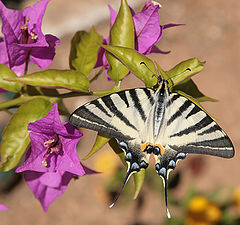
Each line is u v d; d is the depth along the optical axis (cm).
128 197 82
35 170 40
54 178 42
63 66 111
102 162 80
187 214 69
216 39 112
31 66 103
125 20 42
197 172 84
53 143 40
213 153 41
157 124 41
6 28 41
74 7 124
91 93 41
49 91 42
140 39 42
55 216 87
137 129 41
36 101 41
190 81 43
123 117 40
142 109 41
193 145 41
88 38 44
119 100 41
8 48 41
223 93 99
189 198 75
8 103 41
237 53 108
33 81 40
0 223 85
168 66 105
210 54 108
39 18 41
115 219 84
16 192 91
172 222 74
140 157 40
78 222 85
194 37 112
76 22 121
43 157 40
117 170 80
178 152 41
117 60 42
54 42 42
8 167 39
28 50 42
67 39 119
